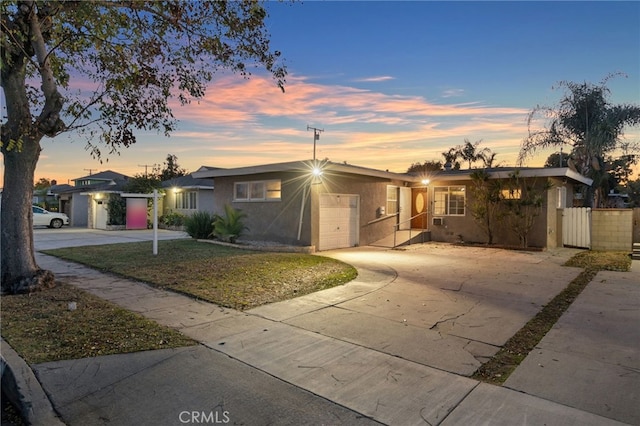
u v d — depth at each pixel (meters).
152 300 6.52
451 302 6.58
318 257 11.16
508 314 5.90
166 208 27.67
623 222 13.83
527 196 14.06
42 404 3.18
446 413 3.11
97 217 25.44
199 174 16.20
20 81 6.46
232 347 4.47
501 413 3.10
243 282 7.83
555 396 3.38
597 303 6.54
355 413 3.12
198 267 9.35
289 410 3.15
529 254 12.69
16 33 5.62
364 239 15.09
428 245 15.14
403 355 4.30
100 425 2.96
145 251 12.30
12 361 3.84
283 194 13.63
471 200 15.62
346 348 4.49
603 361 4.14
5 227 6.74
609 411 3.12
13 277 6.73
